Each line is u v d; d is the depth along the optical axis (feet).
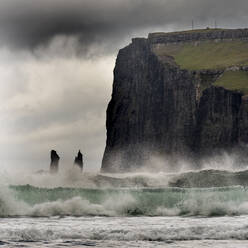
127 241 316.19
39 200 498.69
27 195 499.92
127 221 421.18
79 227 363.56
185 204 496.64
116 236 326.24
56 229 340.59
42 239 318.45
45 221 415.44
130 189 594.24
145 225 384.88
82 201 487.61
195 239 324.80
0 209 465.88
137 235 327.88
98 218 447.01
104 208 490.08
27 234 325.01
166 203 498.69
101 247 294.46
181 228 345.92
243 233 335.47
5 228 350.43
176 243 309.83
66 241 312.91
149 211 490.49
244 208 490.49
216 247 296.51
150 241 316.81
